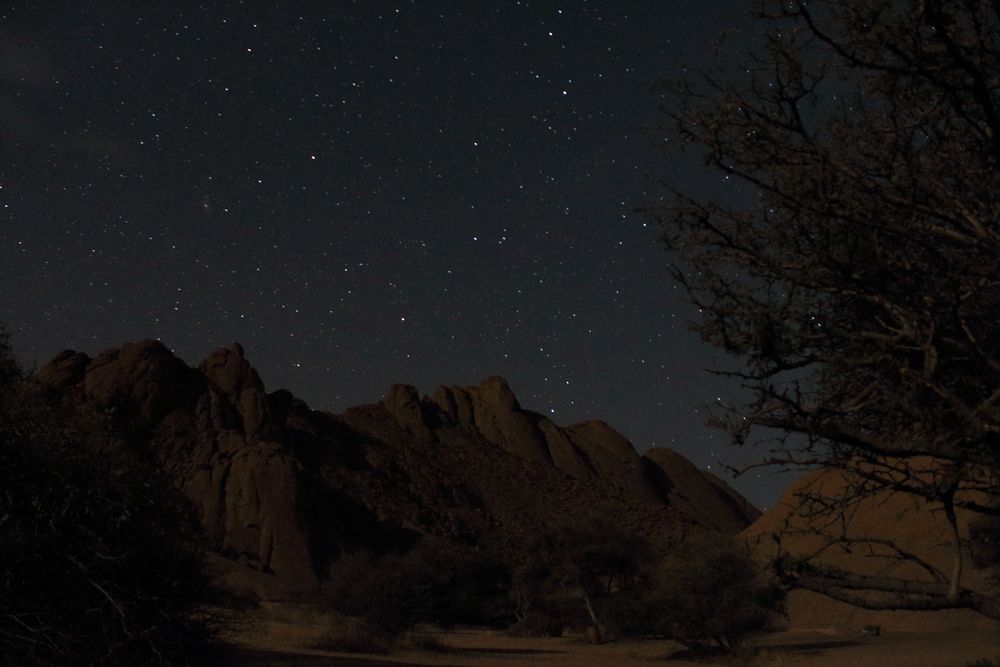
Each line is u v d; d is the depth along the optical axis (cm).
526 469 14538
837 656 2511
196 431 8819
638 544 4384
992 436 310
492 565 5222
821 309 400
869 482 384
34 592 831
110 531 870
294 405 12350
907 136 390
